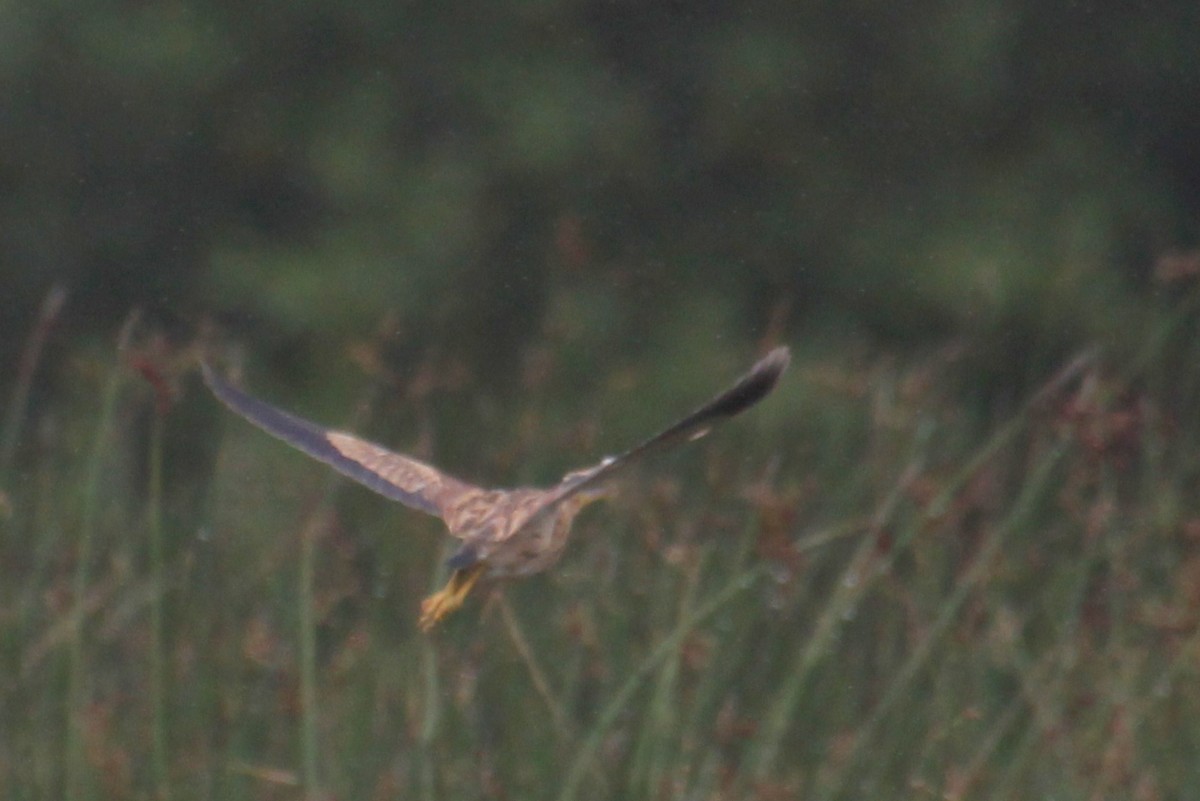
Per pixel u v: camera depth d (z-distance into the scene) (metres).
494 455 13.53
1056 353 22.56
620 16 25.05
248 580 12.12
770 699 11.58
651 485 12.48
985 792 11.08
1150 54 25.36
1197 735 11.23
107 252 24.69
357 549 12.34
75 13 24.48
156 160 24.83
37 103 24.62
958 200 24.73
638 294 23.78
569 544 12.70
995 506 12.04
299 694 10.90
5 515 12.38
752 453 13.98
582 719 11.57
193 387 19.70
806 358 23.14
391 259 23.67
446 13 24.98
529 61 24.94
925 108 25.11
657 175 24.66
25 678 11.34
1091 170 24.86
